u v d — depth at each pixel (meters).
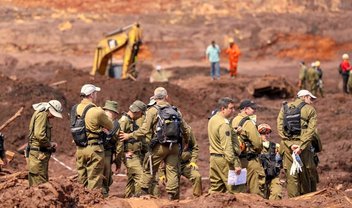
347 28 146.38
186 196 45.53
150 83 76.44
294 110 35.12
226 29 143.38
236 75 102.62
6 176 35.97
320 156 55.28
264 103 83.88
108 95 71.00
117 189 46.19
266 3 152.38
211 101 79.00
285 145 35.47
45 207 26.03
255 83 87.19
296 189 35.78
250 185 33.31
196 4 150.12
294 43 143.00
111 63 89.44
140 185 34.94
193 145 35.19
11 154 42.50
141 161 36.09
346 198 30.48
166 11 148.25
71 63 128.88
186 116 71.25
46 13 141.38
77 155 33.25
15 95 64.25
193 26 144.62
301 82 88.56
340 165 53.16
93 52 134.88
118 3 147.12
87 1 145.50
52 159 55.84
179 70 114.06
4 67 120.12
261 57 141.12
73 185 29.64
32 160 33.72
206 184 49.12
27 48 132.62
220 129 31.83
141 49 137.50
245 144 33.12
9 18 138.88
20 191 27.31
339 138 61.97
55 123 60.16
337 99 82.12
